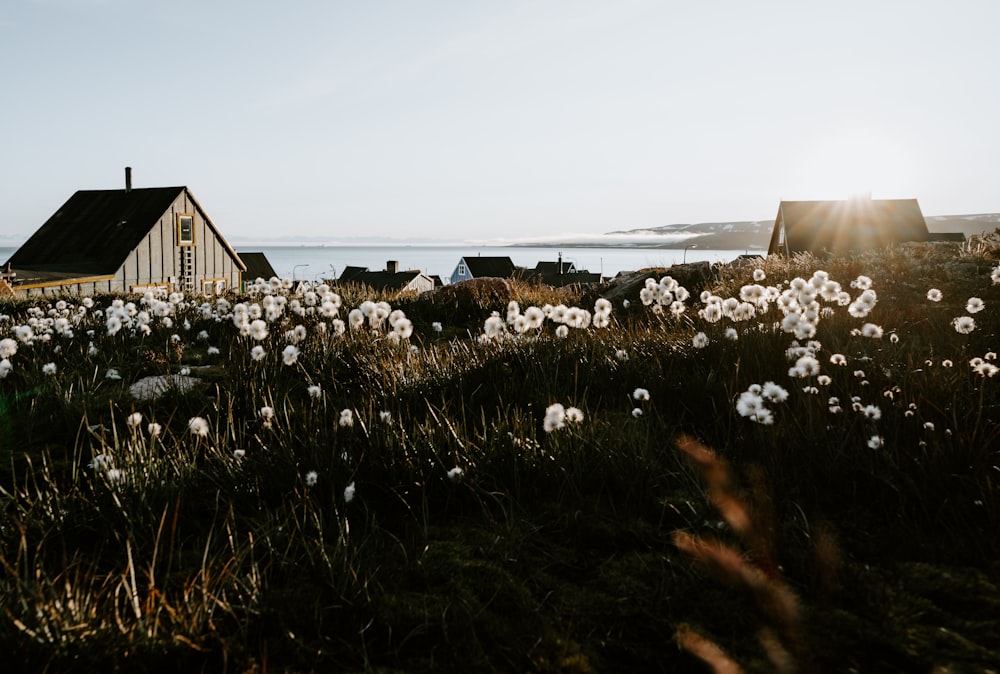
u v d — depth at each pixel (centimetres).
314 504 275
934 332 519
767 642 182
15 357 554
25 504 277
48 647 174
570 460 302
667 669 173
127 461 294
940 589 204
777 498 269
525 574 225
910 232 4184
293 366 516
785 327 399
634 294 909
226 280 3966
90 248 3209
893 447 285
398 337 479
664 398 390
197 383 484
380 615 200
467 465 297
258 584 209
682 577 212
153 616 191
